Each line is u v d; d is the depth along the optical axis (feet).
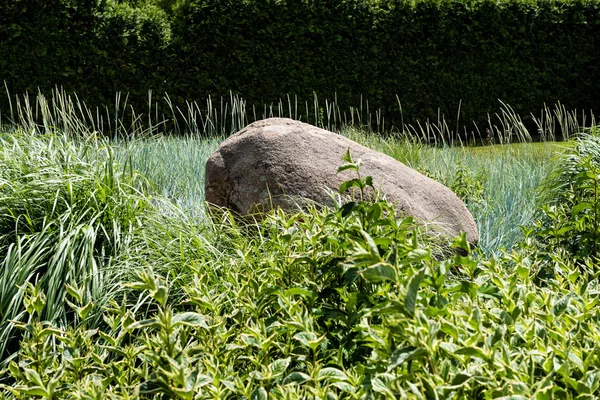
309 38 36.09
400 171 13.91
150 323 5.37
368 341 6.38
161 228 12.57
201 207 15.16
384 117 38.29
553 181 18.08
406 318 4.78
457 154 24.39
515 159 23.70
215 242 12.23
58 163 13.78
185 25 34.27
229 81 35.42
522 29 38.91
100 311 10.53
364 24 36.65
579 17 39.88
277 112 36.35
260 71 35.68
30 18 32.01
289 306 6.66
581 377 5.36
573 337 5.77
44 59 32.50
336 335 7.12
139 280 10.78
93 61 32.99
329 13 35.91
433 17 37.65
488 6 38.27
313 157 13.42
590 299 6.72
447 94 38.91
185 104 35.01
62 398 6.07
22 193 12.62
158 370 5.16
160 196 14.34
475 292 6.61
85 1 32.35
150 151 21.47
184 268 11.16
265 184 13.11
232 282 8.79
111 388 6.21
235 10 34.55
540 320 6.21
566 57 40.60
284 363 5.82
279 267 8.55
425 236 11.78
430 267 6.34
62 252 11.47
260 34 35.27
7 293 10.65
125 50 33.30
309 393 5.64
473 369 4.96
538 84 40.32
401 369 5.22
